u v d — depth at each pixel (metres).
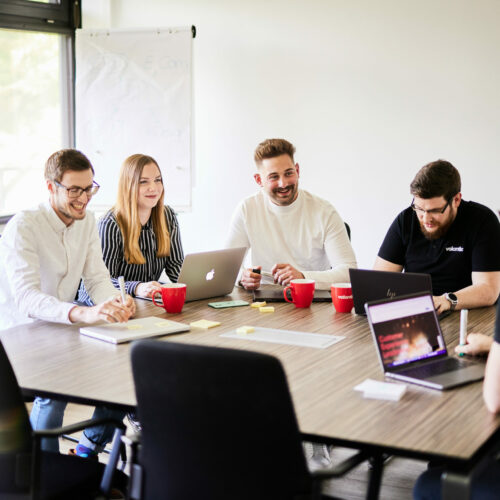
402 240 2.88
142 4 4.89
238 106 4.78
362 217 4.58
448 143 4.31
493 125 4.20
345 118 4.53
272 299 2.67
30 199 4.62
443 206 2.62
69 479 1.81
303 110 4.62
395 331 1.84
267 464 1.38
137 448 1.63
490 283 2.57
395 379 1.76
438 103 4.30
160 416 1.46
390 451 1.38
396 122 4.41
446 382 1.71
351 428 1.46
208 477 1.45
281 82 4.65
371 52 4.41
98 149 4.62
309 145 4.64
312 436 1.44
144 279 3.10
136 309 2.56
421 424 1.48
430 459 1.34
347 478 2.75
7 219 4.35
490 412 1.54
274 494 1.39
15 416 1.64
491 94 4.17
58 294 2.64
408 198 4.45
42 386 1.74
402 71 4.35
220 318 2.41
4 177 4.42
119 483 1.86
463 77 4.22
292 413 1.33
